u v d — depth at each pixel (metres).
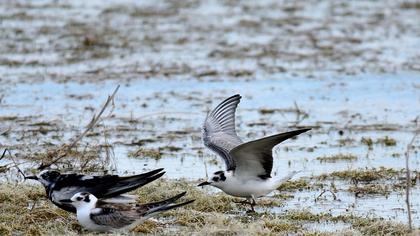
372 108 20.16
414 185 14.05
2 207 12.31
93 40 26.23
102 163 14.91
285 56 25.55
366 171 14.71
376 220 12.03
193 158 15.85
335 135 17.77
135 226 11.29
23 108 19.47
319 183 14.23
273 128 18.31
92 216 11.08
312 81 22.72
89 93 21.00
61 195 11.54
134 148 16.50
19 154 15.58
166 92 21.34
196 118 18.98
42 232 11.40
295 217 12.29
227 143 13.18
